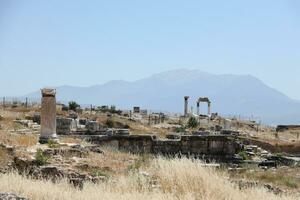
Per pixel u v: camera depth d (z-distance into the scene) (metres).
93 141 44.88
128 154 33.75
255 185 21.50
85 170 24.61
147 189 16.62
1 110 59.00
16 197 12.96
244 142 56.81
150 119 74.12
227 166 34.53
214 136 48.34
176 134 53.28
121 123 61.78
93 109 76.81
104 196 14.74
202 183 16.70
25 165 24.19
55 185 16.92
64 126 49.25
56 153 28.12
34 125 48.00
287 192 22.11
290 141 64.06
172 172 17.55
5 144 28.03
